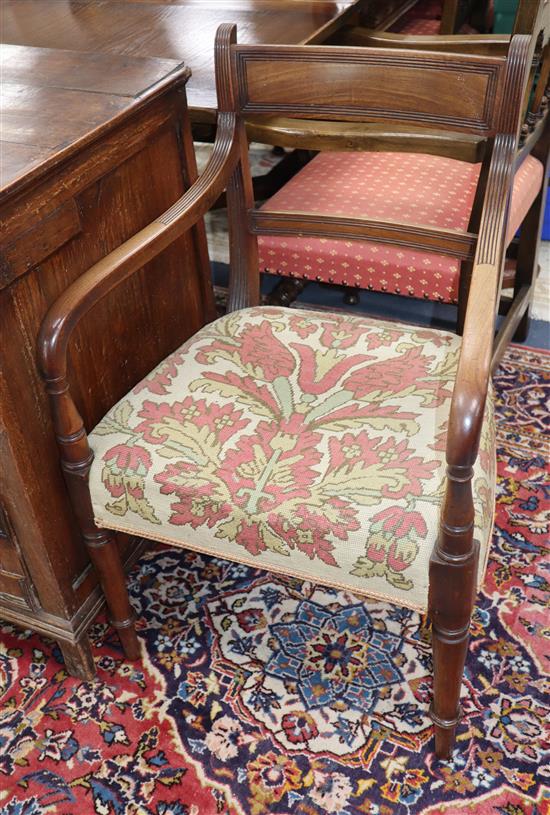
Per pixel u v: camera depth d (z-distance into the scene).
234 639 1.43
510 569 1.51
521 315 1.90
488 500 1.02
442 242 1.33
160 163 1.28
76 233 1.10
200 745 1.27
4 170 0.98
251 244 1.44
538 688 1.32
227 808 1.19
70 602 1.26
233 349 1.27
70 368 1.17
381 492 1.00
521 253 1.87
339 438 1.08
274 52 1.26
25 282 1.03
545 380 1.95
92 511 1.14
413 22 2.67
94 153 1.10
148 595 1.52
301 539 1.00
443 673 1.08
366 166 1.74
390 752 1.25
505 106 1.16
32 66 1.31
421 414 1.11
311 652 1.40
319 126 1.44
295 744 1.26
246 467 1.06
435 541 0.95
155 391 1.19
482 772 1.21
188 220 1.21
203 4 1.94
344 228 1.38
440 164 1.72
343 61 1.24
